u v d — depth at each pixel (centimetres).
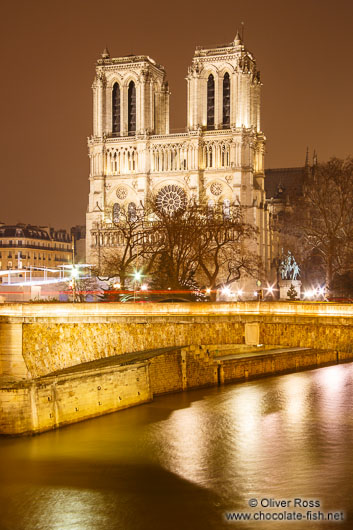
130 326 6844
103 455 6662
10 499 5659
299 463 6425
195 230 13500
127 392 8625
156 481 6012
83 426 7638
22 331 7081
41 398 7325
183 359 9794
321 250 15575
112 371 8356
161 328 6744
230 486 5872
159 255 15275
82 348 6988
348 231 15125
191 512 5353
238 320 6488
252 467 6331
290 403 8944
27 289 15612
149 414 8238
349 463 6397
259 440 7181
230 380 10575
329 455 6650
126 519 5272
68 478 6072
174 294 12162
